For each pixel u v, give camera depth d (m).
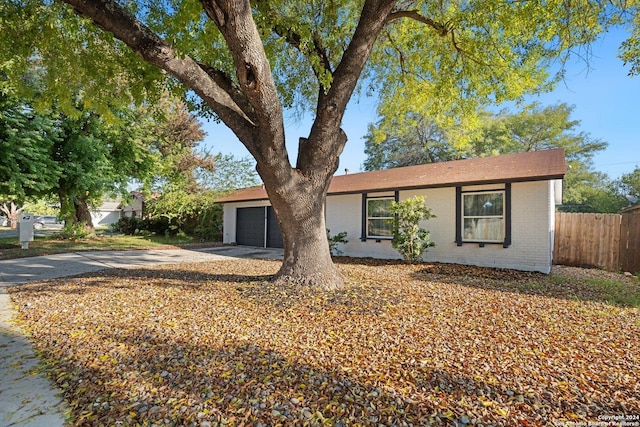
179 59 4.29
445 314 4.20
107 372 2.78
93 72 5.62
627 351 3.12
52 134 13.08
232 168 18.50
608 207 21.72
